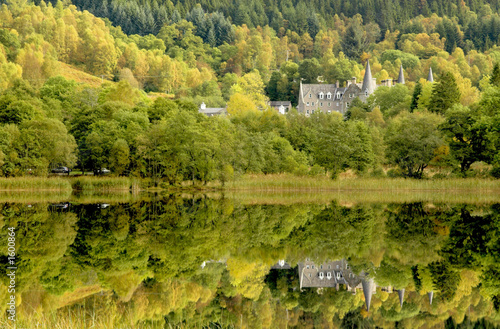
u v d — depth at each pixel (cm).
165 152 6238
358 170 6494
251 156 6481
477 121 5619
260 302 1920
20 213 4175
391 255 2639
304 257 2609
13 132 6106
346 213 4266
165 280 2161
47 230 3362
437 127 6356
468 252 2675
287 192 5959
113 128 6581
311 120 8056
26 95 8262
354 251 2742
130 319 1612
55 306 1750
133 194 5944
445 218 3922
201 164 6084
